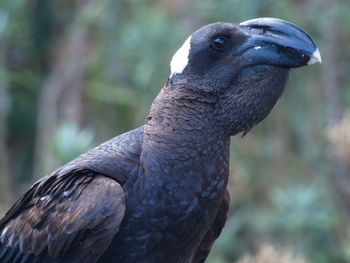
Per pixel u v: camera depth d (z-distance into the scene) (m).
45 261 8.62
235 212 14.70
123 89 16.16
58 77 17.50
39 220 8.59
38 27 18.17
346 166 12.84
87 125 17.34
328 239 13.67
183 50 8.63
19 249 8.73
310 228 13.28
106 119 17.20
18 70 17.58
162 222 8.33
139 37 14.96
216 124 8.49
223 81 8.48
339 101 15.16
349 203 13.70
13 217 8.93
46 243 8.54
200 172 8.37
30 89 18.19
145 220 8.31
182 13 15.77
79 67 17.30
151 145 8.38
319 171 14.79
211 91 8.48
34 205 8.73
